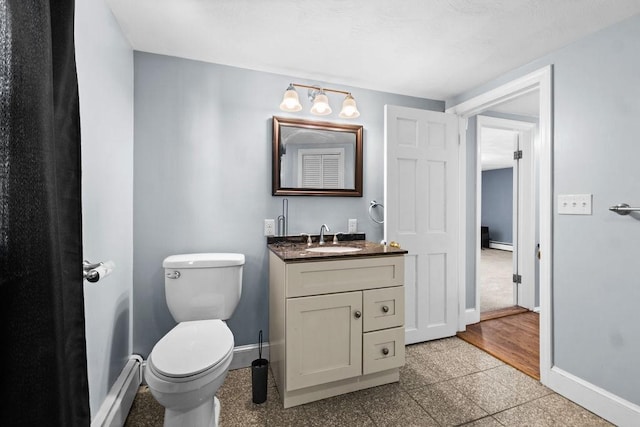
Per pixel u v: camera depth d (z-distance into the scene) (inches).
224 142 77.6
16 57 20.0
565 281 66.4
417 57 74.3
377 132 94.3
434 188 93.0
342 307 64.0
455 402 63.0
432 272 92.8
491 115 110.5
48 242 21.9
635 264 54.9
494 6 54.8
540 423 56.7
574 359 64.2
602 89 60.2
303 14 57.7
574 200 64.5
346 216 90.5
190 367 45.0
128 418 58.3
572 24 59.4
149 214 71.7
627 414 54.7
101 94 50.9
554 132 69.3
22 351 20.1
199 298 66.0
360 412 59.7
